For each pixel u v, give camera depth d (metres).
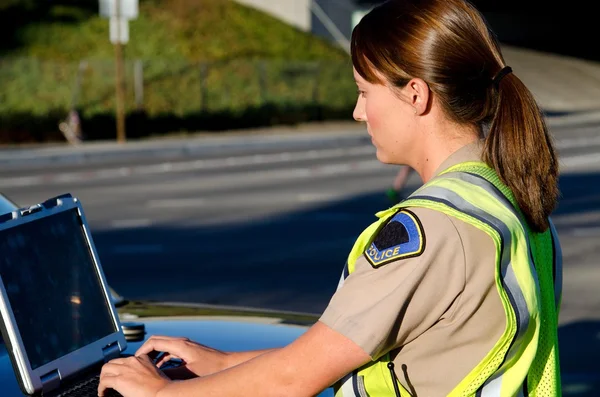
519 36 53.19
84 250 2.64
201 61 29.33
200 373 2.27
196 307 3.46
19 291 2.35
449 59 1.85
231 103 28.67
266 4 35.41
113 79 27.91
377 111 1.93
